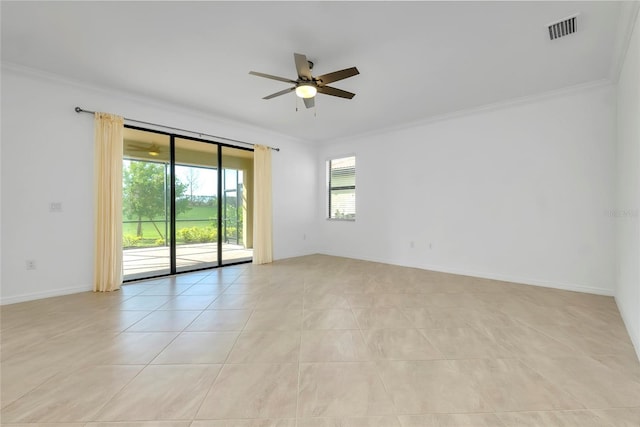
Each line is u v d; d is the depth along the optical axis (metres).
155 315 2.88
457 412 1.51
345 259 6.03
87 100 3.63
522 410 1.52
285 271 4.88
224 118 4.89
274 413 1.50
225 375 1.84
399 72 3.25
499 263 4.25
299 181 6.41
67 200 3.51
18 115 3.19
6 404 1.55
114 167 3.75
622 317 2.77
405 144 5.30
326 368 1.92
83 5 2.18
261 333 2.46
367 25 2.42
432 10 2.24
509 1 2.13
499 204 4.24
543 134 3.86
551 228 3.82
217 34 2.55
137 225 4.76
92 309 3.03
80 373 1.86
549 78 3.40
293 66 3.13
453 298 3.41
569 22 2.38
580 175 3.61
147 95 3.94
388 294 3.58
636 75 2.19
